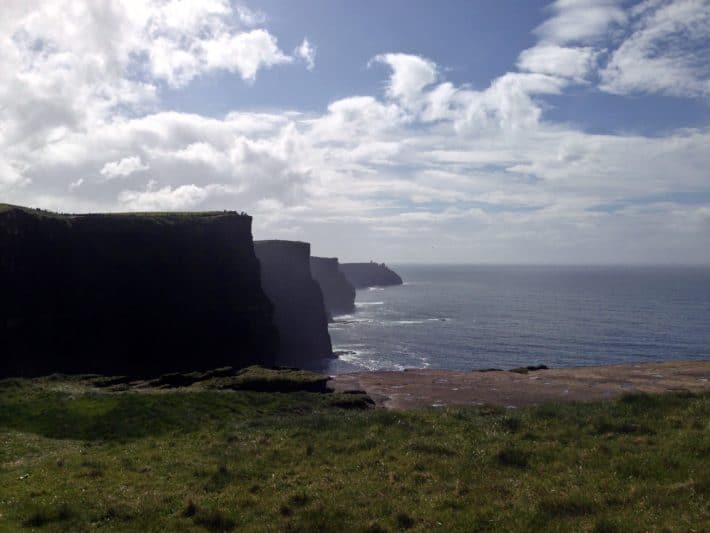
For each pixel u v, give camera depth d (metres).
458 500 13.17
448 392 44.31
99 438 24.66
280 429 23.95
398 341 132.62
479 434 19.91
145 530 12.81
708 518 10.73
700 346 111.62
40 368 71.81
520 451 16.66
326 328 133.38
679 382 44.06
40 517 13.52
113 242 86.50
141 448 21.47
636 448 16.30
